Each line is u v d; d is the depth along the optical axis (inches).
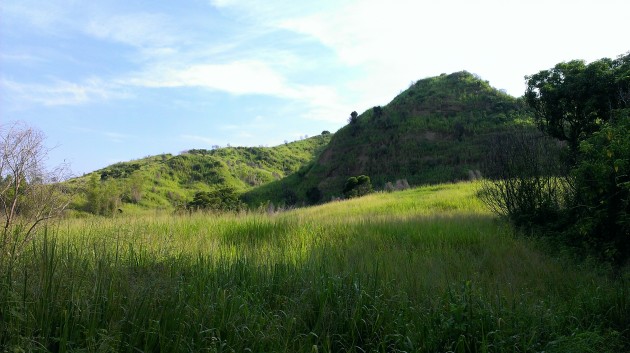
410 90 3597.4
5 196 249.6
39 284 160.6
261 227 466.0
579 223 335.6
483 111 2844.5
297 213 812.6
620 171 293.4
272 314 187.5
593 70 445.7
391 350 178.1
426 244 397.7
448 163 2236.7
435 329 185.6
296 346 169.9
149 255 252.5
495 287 244.7
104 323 155.8
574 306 222.5
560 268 301.9
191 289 188.7
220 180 3715.6
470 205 713.6
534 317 201.0
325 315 187.2
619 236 302.4
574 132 470.3
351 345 176.6
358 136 3078.2
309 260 271.3
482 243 391.5
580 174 318.0
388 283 225.1
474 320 188.4
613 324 214.5
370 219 557.3
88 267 192.2
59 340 141.6
